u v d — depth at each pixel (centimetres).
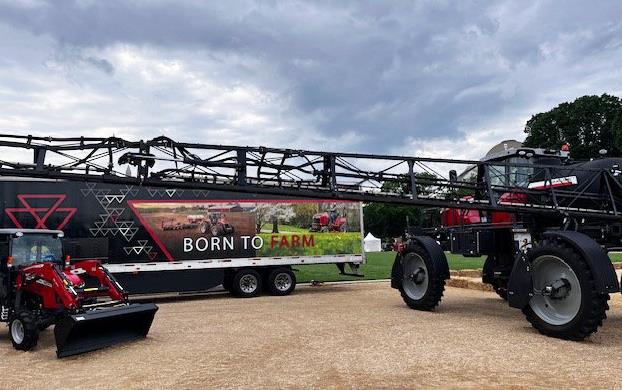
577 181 977
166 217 1494
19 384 630
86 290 907
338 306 1232
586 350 709
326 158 992
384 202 1005
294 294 1590
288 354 719
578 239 787
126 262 1444
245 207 1580
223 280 1567
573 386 544
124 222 1450
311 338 827
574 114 5709
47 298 860
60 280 838
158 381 608
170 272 1499
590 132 5662
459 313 1072
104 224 1430
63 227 1394
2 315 930
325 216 1664
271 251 1589
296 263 1612
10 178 1375
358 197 990
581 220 983
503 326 908
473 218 1216
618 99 5638
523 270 843
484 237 1116
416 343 769
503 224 1095
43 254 978
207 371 644
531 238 1009
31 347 838
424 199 1013
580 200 988
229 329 942
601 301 749
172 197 1505
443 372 609
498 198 1111
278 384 576
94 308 838
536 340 779
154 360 715
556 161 1076
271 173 977
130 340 849
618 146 5153
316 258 1638
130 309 841
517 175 1089
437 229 1275
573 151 5694
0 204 1364
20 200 1375
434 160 1012
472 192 1219
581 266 759
